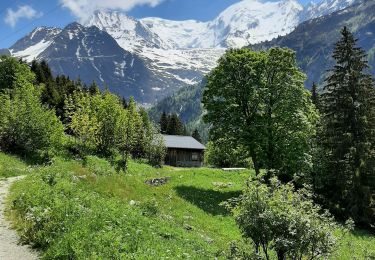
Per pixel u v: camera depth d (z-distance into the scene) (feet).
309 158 145.48
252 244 48.34
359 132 147.84
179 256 47.09
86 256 38.70
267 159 147.54
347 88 150.51
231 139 150.00
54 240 43.93
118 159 177.58
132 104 236.63
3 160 117.29
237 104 147.43
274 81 152.05
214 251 62.59
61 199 56.44
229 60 148.46
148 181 139.64
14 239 47.83
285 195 47.16
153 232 56.75
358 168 143.54
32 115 145.28
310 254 45.50
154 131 254.88
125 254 39.88
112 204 64.54
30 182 72.69
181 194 122.31
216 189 141.69
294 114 145.38
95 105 180.96
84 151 165.37
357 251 95.71
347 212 141.79
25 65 302.04
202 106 153.69
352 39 152.87
